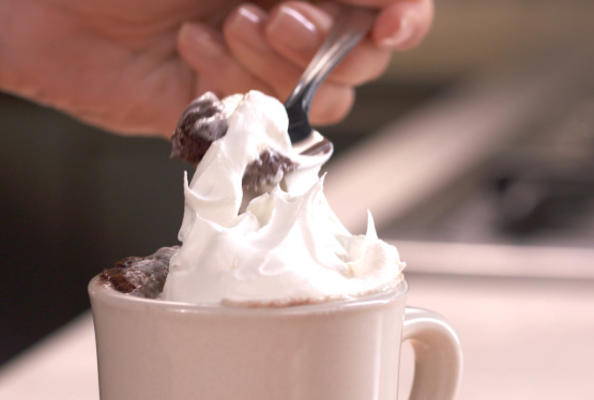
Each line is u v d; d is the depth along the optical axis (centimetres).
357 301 40
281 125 44
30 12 80
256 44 70
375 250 42
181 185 170
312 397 40
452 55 231
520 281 82
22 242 160
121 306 40
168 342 39
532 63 221
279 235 41
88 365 60
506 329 67
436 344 45
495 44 230
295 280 40
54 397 56
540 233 125
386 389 41
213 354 39
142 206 166
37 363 61
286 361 39
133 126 88
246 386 39
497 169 145
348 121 211
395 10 68
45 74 83
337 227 44
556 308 73
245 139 43
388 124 213
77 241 164
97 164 173
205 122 44
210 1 79
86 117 88
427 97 229
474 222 128
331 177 128
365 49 70
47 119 179
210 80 75
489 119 176
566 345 64
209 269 41
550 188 137
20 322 133
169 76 84
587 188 137
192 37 73
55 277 149
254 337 39
